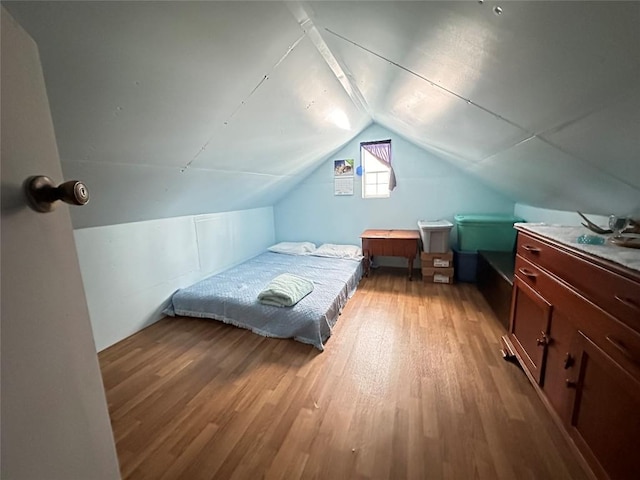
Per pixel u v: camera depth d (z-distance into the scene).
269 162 2.79
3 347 0.35
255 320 2.27
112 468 0.56
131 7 0.83
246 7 1.02
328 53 1.64
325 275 3.02
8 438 0.35
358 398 1.51
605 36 0.57
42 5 0.71
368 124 3.74
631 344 0.80
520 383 1.59
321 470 1.12
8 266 0.36
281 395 1.55
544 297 1.34
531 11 0.60
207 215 3.11
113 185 1.70
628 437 0.81
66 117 1.08
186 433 1.31
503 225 3.18
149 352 2.01
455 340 2.07
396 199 3.94
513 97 1.03
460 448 1.19
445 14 0.77
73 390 0.47
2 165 0.36
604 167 1.13
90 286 1.98
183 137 1.63
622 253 0.93
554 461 1.13
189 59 1.13
